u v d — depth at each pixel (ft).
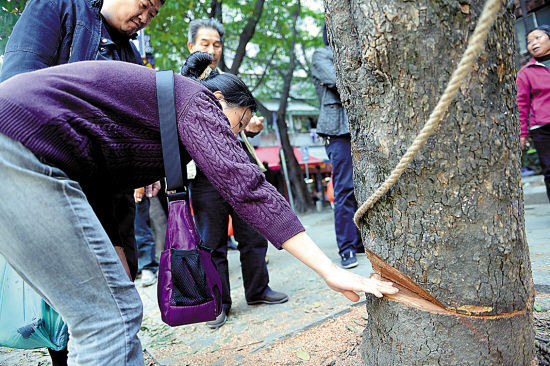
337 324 7.20
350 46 4.45
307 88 72.33
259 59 51.57
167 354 7.07
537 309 6.54
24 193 3.07
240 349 6.84
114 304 3.46
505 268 4.05
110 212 4.78
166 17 29.99
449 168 3.94
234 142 3.90
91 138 3.47
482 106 3.85
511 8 4.09
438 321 4.13
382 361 4.61
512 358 4.15
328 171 74.84
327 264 3.89
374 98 4.28
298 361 5.98
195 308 4.09
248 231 9.12
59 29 5.64
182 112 3.74
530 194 21.74
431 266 4.12
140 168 3.92
